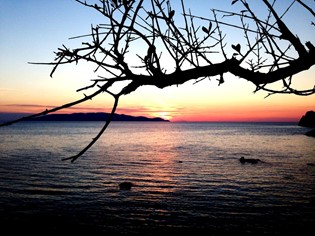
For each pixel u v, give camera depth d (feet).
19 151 203.31
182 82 4.07
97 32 3.90
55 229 60.59
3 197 82.89
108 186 97.81
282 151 206.18
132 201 80.12
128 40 4.09
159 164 146.92
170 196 85.25
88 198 82.89
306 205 74.79
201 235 57.88
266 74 4.17
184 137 395.55
